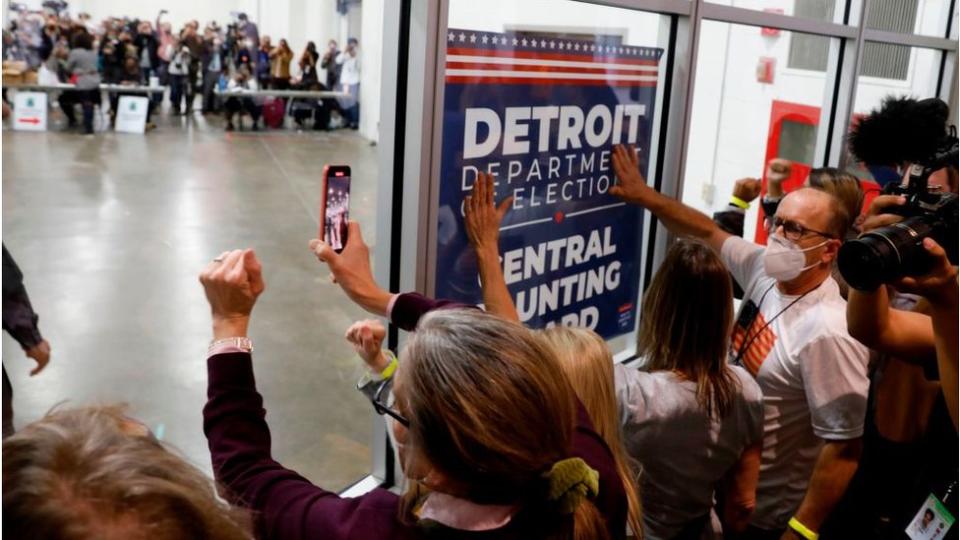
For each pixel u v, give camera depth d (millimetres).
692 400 1463
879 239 1090
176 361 4293
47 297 4992
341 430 3580
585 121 1961
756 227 4234
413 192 1571
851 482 1998
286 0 14367
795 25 2533
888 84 3576
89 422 598
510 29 1784
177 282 5488
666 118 2201
